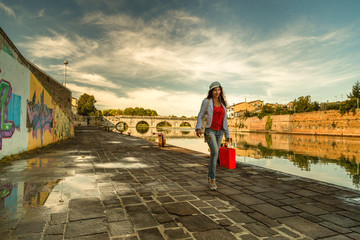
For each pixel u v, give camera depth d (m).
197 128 3.49
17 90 7.18
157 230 2.07
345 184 7.09
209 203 2.87
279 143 25.27
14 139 6.97
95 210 2.54
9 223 2.15
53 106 12.88
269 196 3.22
